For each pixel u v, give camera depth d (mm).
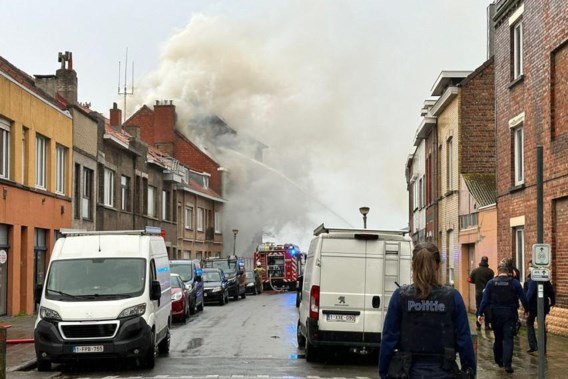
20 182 26484
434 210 34344
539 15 20516
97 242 15703
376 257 14586
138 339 14117
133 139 41531
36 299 14922
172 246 50156
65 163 31219
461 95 29125
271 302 41344
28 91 26938
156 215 46844
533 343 15578
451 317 5996
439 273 6199
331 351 16141
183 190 53375
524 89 21781
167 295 17344
